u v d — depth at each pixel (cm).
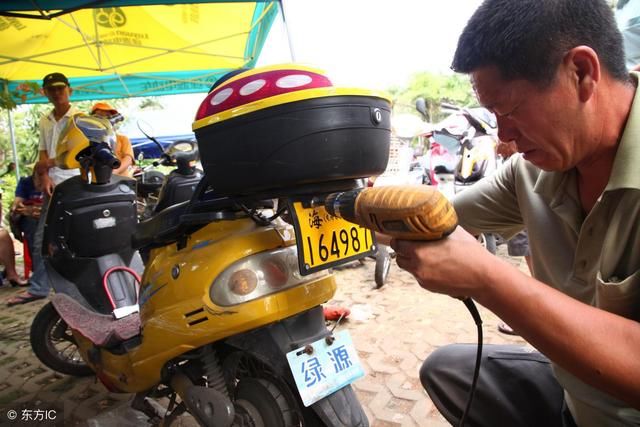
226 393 160
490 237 406
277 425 146
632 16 407
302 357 143
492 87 90
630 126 89
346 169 121
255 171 121
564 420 124
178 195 252
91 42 604
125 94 798
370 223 93
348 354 151
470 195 149
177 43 646
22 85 668
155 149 1053
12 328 395
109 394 267
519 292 82
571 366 82
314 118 116
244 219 158
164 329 157
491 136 430
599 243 99
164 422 185
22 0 355
